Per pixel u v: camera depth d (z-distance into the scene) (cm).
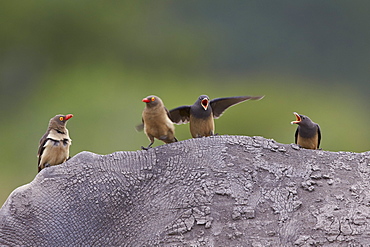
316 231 573
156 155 616
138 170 608
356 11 3569
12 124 2766
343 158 617
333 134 2764
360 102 3453
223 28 3656
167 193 595
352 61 3562
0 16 3125
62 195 598
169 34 3519
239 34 3591
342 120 2884
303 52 3600
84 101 2631
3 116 2877
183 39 3522
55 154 806
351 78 3547
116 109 2464
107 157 615
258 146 621
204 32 3609
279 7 3591
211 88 3331
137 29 3488
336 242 570
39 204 594
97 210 593
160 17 3594
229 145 620
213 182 595
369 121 3266
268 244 569
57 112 2706
